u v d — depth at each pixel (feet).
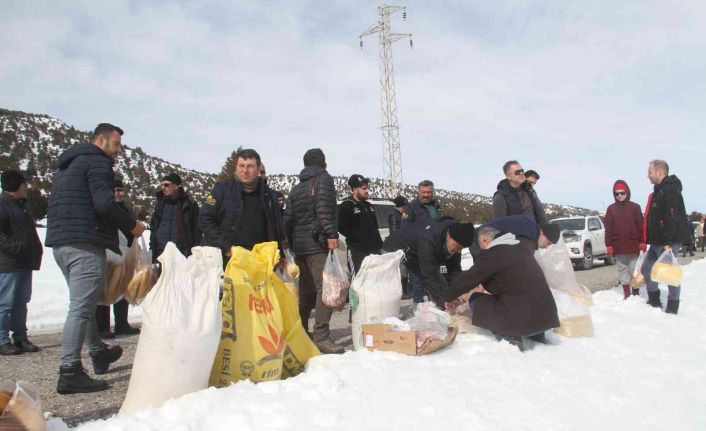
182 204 20.59
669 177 21.50
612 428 9.48
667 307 21.20
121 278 16.44
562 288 17.93
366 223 19.62
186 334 9.80
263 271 12.00
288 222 17.02
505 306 14.84
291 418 8.87
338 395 10.05
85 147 12.43
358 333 15.46
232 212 14.99
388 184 126.00
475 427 8.95
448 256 17.28
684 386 12.06
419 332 13.62
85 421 10.36
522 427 9.13
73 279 12.00
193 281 10.39
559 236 19.04
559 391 11.02
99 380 12.38
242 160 15.03
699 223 82.99
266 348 11.25
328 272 15.57
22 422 7.64
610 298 24.08
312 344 13.28
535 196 22.04
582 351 14.38
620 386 11.65
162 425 8.60
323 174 16.31
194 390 9.95
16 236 16.70
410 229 17.66
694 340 16.47
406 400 9.93
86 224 11.97
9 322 16.84
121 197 19.84
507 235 15.57
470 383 11.11
